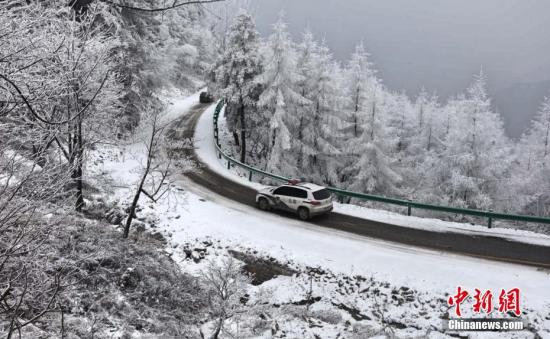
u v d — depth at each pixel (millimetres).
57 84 4352
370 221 18875
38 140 4559
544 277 13172
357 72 34625
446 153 31812
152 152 15281
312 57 34906
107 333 7648
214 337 8789
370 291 13148
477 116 29375
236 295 9109
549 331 10805
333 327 11281
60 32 7180
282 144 30953
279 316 11312
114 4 3924
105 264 10617
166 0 4531
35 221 4520
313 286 13562
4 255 3895
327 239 16438
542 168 33562
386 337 10523
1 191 3646
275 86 32000
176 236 16688
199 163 29281
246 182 25672
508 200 32344
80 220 11469
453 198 30188
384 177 32625
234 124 34688
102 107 11453
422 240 16516
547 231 25828
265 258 15094
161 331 8773
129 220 13758
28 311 5863
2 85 3648
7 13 3760
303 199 18625
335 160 34688
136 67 28016
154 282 10961
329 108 33844
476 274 13383
